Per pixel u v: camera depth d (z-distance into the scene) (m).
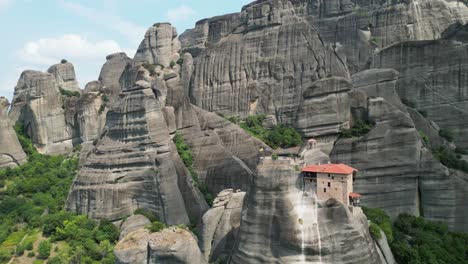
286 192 51.31
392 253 56.75
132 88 77.62
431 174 61.94
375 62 82.12
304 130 75.75
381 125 66.44
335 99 72.75
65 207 78.25
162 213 70.44
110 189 72.94
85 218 72.75
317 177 52.47
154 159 73.62
